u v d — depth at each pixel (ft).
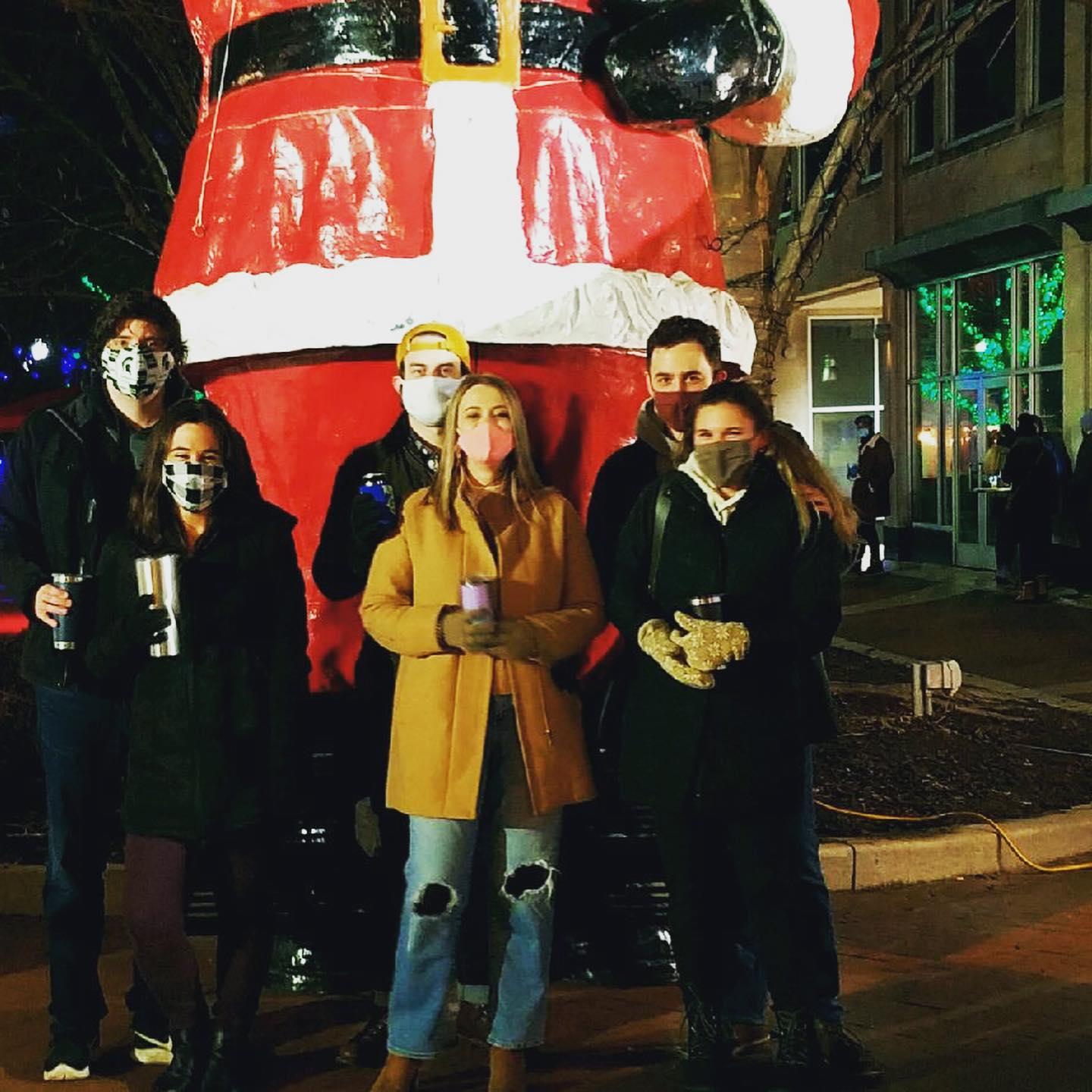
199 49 16.42
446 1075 13.76
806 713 13.20
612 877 15.69
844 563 13.08
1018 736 27.12
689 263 15.98
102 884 13.96
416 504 13.01
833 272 73.46
